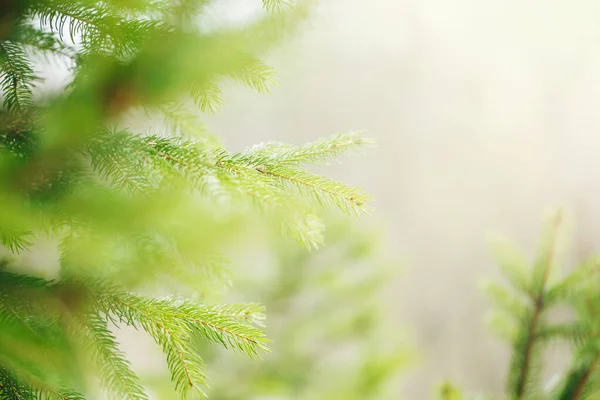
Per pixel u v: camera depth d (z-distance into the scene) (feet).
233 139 24.70
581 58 25.75
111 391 3.22
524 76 27.76
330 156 3.30
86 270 3.09
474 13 28.14
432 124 29.81
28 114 3.16
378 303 9.75
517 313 3.95
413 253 28.78
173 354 3.24
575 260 22.35
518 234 27.48
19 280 3.20
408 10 27.91
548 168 26.94
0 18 3.24
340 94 28.12
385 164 29.81
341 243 9.06
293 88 25.96
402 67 29.50
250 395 7.31
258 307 3.29
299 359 8.46
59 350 3.11
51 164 3.07
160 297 3.28
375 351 9.27
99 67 3.11
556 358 13.07
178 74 3.10
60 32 3.25
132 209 2.96
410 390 25.67
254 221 2.97
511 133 28.17
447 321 27.61
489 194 28.50
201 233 2.93
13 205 3.03
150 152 3.21
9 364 3.14
